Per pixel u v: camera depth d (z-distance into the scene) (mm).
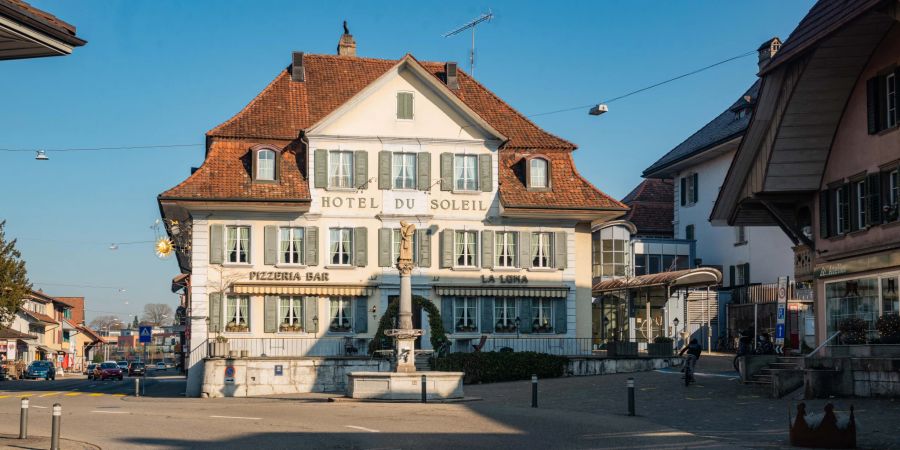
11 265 60906
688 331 54281
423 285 44719
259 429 21328
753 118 31312
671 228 67000
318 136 44250
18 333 85000
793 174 31875
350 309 44250
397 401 30125
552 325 46156
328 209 44125
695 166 62469
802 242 33469
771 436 19891
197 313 42719
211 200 42219
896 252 27781
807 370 26172
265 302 43500
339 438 19656
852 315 30375
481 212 45562
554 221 46406
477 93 49375
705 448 17922
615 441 19047
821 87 29781
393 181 44938
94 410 27406
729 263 58719
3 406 29594
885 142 28422
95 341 135750
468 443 18844
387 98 45125
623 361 40875
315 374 39125
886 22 26922
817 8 28656
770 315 50219
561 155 47469
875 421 20859
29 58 14891
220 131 44219
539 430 21078
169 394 43531
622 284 48531
